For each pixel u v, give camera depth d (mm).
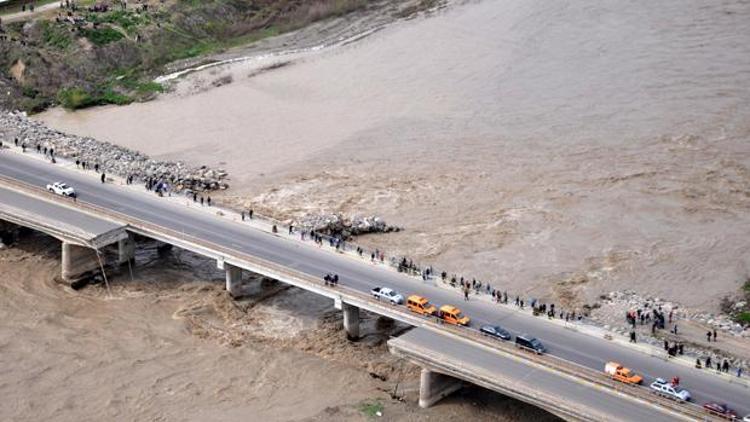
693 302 166125
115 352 148875
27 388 140125
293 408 136125
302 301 164375
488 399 137000
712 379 130125
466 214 195625
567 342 138250
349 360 148125
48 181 186375
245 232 170000
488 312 146000
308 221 184750
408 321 144125
